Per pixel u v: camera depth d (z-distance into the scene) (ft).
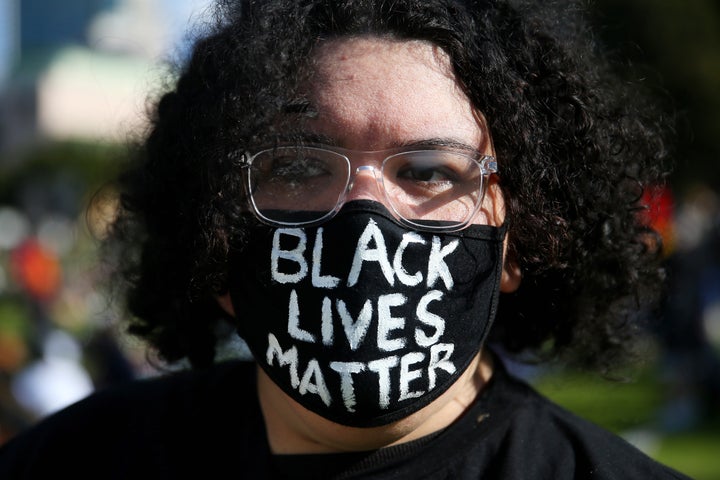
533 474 5.35
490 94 5.43
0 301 47.67
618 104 6.47
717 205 37.73
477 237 5.43
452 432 5.55
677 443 21.58
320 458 5.54
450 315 5.37
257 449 5.84
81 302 37.78
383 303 5.23
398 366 5.26
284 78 5.25
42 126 144.25
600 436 5.64
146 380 6.93
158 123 6.50
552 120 5.89
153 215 6.47
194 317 6.60
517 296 6.22
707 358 24.90
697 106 44.68
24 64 151.23
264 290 5.44
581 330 6.57
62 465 6.39
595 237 6.06
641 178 6.53
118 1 104.32
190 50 6.31
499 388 5.80
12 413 13.26
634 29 44.98
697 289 25.17
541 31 5.97
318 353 5.29
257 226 5.44
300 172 5.37
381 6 5.38
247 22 5.68
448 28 5.33
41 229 70.74
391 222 5.24
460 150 5.28
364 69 5.25
